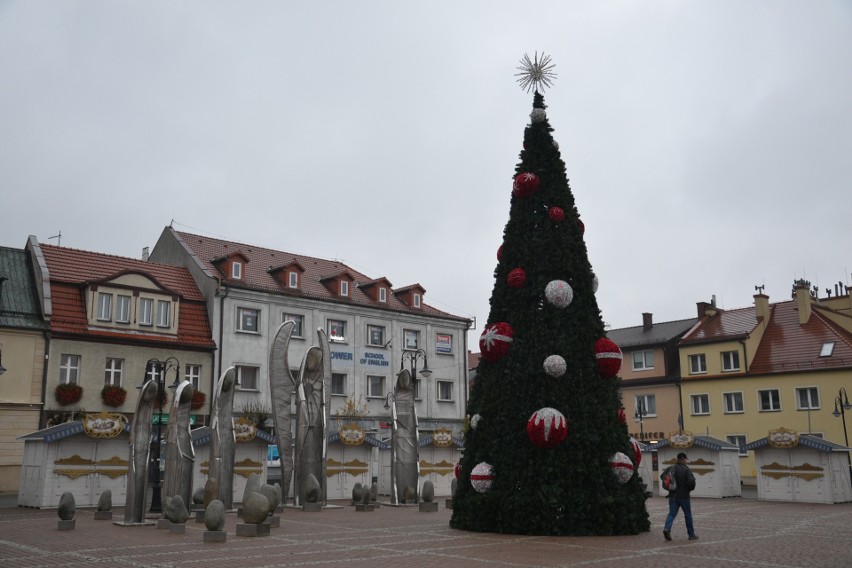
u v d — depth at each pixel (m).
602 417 18.50
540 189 20.38
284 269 48.69
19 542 16.89
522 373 19.00
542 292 19.44
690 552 15.00
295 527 20.41
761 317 53.31
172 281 45.38
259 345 45.78
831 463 31.47
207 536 16.89
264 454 32.69
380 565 13.28
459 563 13.45
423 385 53.56
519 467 18.48
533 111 20.88
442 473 37.56
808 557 14.33
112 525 20.89
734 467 36.38
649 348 57.38
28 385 37.31
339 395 49.03
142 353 41.25
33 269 40.84
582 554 14.61
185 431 23.17
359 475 35.62
